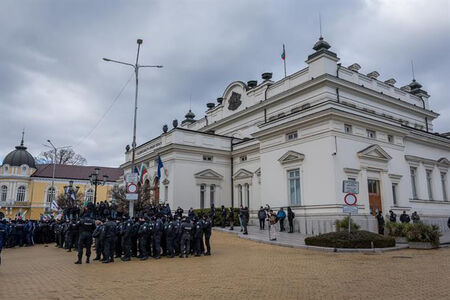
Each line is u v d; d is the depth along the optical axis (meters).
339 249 16.52
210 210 29.12
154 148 38.09
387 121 27.72
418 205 29.86
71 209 29.91
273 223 20.73
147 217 16.64
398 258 14.50
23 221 25.38
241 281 10.07
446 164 35.00
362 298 8.06
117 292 8.90
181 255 15.81
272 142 28.69
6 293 8.95
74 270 12.69
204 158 34.75
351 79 33.28
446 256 15.04
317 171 24.47
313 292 8.66
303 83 31.89
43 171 67.94
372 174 25.84
